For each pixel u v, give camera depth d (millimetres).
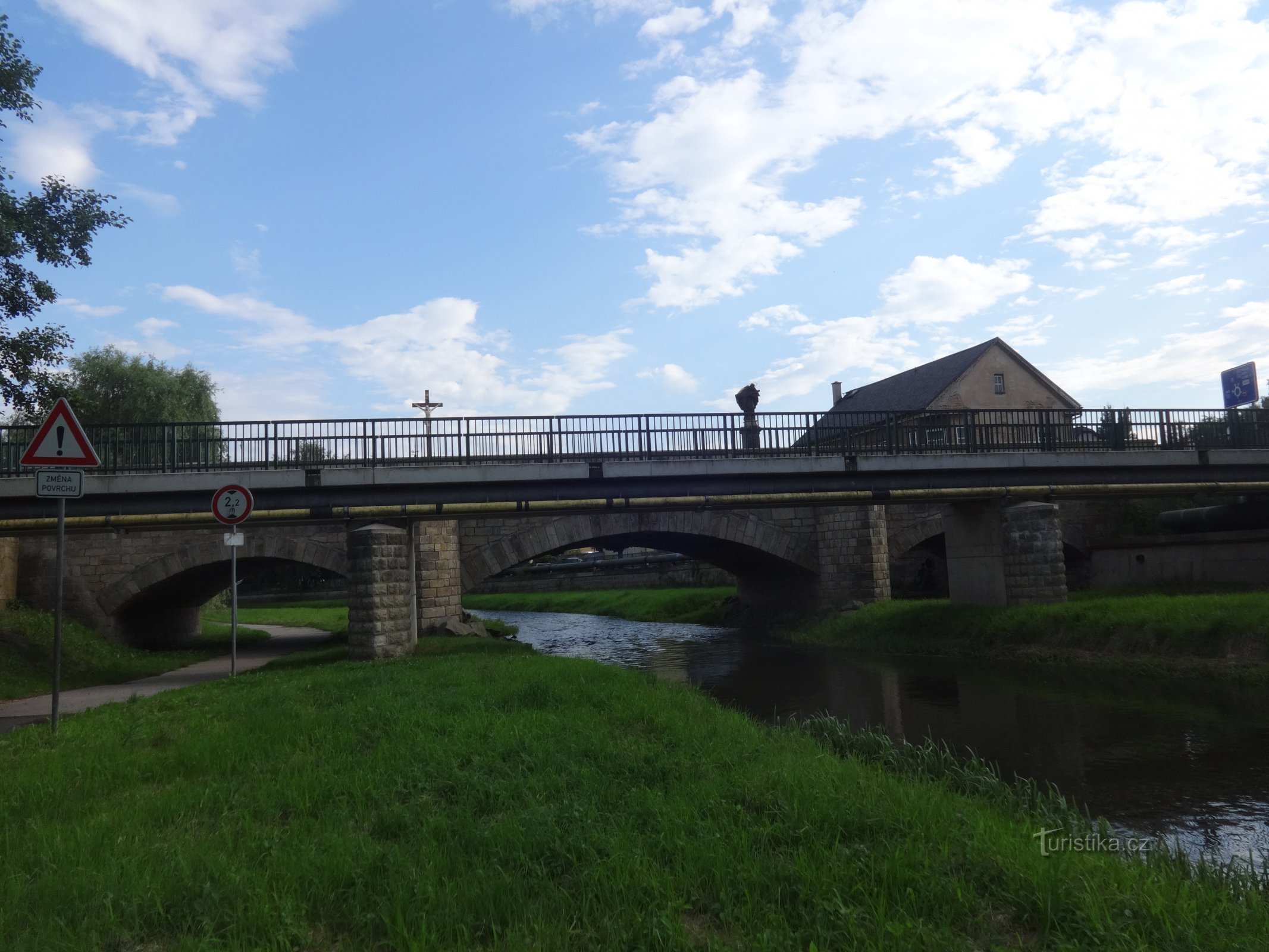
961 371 53000
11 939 3773
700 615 48250
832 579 34000
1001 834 5418
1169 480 26266
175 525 19391
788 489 23219
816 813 5445
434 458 20891
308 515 20188
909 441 24516
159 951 3740
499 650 21922
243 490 15195
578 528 32156
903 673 20812
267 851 4828
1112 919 4156
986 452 24734
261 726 8898
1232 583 27578
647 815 5496
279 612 55938
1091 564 34625
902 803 5867
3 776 6941
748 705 16609
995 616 24031
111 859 4633
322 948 3814
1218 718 13227
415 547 26328
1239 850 7105
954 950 3736
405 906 4016
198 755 7410
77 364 44344
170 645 35312
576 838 4949
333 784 6266
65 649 22547
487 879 4379
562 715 9438
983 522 26266
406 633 20812
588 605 64812
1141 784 9484
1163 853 5910
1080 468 25391
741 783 6297
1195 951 3865
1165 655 18312
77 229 18797
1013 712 14516
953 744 12000
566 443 21766
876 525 33062
